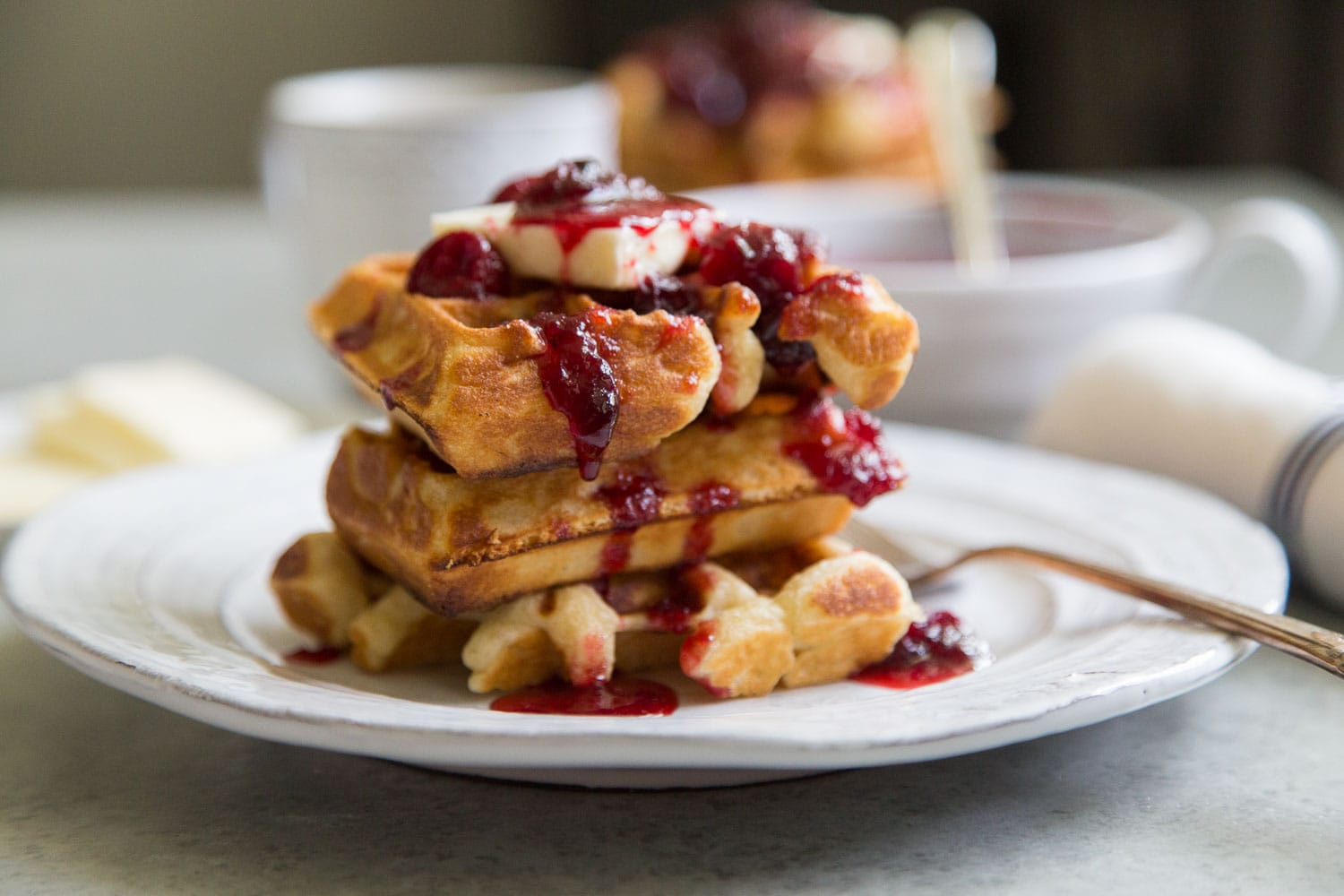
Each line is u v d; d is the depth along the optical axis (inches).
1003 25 62.0
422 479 18.5
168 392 27.6
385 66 73.7
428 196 28.2
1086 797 17.8
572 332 18.0
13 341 34.9
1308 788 18.0
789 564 19.7
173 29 71.1
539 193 19.3
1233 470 22.0
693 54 37.4
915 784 18.0
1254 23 57.3
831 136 36.3
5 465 26.0
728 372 18.7
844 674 18.9
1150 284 26.2
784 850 17.1
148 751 18.8
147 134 72.2
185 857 17.1
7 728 19.3
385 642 19.1
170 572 20.7
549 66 74.2
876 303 18.6
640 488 18.8
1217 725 19.1
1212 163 59.1
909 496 22.7
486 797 17.9
